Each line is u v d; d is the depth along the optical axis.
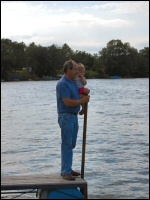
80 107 7.61
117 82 102.56
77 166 13.59
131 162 14.30
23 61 108.06
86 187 6.96
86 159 14.76
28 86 89.50
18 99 54.94
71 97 7.20
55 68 110.25
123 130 23.45
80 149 16.83
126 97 56.16
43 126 26.08
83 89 7.31
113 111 36.66
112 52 115.62
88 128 24.53
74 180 7.12
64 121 7.14
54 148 17.45
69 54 113.56
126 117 31.28
